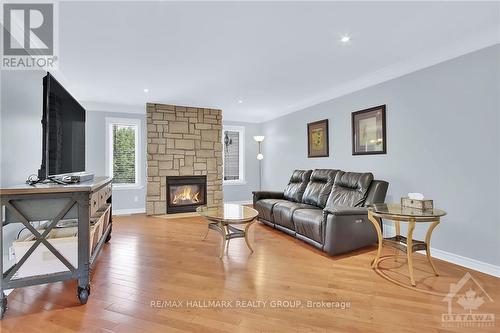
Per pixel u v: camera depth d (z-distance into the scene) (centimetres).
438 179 291
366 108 384
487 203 250
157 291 215
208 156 589
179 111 561
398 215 235
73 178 246
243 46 273
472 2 198
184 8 203
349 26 233
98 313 183
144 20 221
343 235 298
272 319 177
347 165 420
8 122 213
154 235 391
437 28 238
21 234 233
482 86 253
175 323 172
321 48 279
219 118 599
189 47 274
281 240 364
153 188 539
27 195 182
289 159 582
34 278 186
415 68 313
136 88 428
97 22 223
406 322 174
